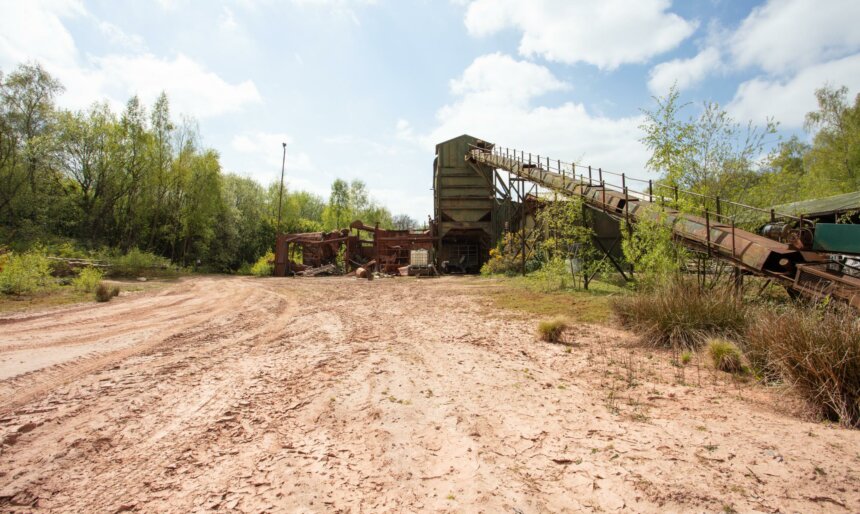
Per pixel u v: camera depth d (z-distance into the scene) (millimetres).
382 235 35219
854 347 3777
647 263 9742
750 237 8289
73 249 24234
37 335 7711
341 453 3160
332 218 58312
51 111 27438
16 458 3100
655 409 4004
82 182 29562
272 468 2934
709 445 3150
